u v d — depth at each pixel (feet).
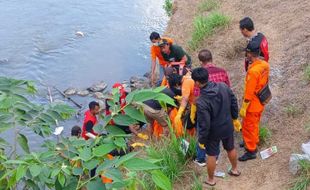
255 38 21.47
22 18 49.60
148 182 20.38
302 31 31.17
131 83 36.55
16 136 9.16
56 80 38.22
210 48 35.09
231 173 21.88
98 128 8.27
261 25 34.86
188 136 24.47
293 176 20.56
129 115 8.00
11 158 9.16
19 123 8.98
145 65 40.14
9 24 48.19
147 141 27.07
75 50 43.06
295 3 35.81
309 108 24.31
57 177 7.79
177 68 27.66
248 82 20.63
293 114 24.40
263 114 25.22
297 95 25.54
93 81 37.83
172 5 48.67
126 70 39.40
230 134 19.98
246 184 21.24
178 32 41.39
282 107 25.17
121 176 7.25
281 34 32.35
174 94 24.79
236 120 20.71
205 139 19.33
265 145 23.25
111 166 7.32
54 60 41.29
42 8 52.24
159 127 26.61
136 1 53.62
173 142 23.29
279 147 22.74
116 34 45.96
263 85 20.88
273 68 28.50
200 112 18.75
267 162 22.12
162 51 28.58
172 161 22.40
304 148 20.94
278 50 30.42
